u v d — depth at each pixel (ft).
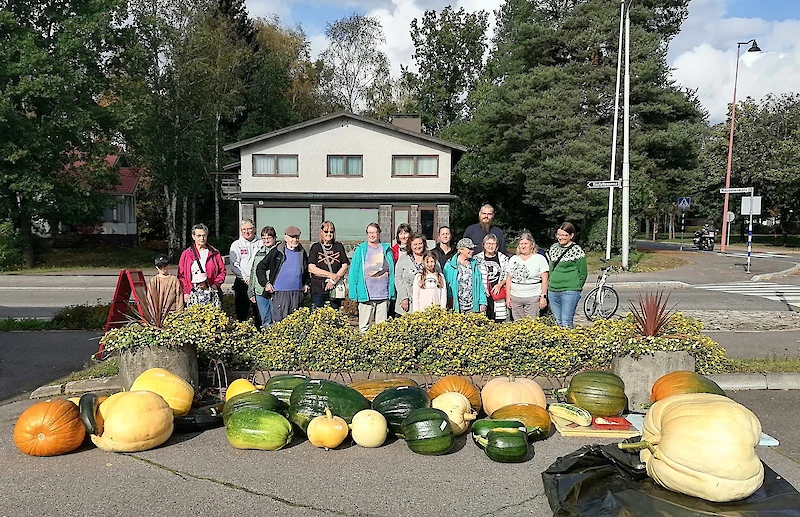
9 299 55.16
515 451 15.51
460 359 21.95
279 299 25.49
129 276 26.04
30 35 83.30
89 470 14.98
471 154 141.18
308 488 14.08
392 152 100.27
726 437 12.44
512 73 136.05
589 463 14.37
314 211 99.30
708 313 43.78
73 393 21.79
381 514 12.89
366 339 22.47
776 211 154.51
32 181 83.51
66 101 85.40
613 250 100.53
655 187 105.29
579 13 110.01
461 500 13.53
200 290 25.13
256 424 16.31
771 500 12.49
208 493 13.76
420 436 16.12
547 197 110.42
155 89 109.09
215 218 139.33
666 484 13.01
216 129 125.70
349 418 17.13
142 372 19.76
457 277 24.91
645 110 102.01
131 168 133.69
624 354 20.17
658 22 122.72
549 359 21.86
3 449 16.39
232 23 153.07
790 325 37.76
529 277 24.98
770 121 148.56
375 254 25.59
